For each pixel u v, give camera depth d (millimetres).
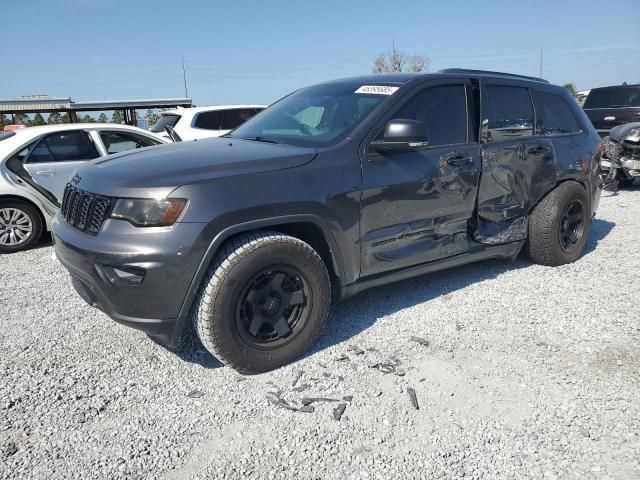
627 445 2523
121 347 3586
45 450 2537
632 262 5199
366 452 2500
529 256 5051
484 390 2992
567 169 4980
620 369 3195
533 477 2336
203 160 3191
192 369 3285
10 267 5691
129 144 7434
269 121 4316
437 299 4305
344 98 4043
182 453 2512
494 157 4324
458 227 4176
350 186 3402
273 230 3268
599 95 13531
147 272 2824
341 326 3840
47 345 3629
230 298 2979
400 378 3121
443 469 2387
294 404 2883
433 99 4035
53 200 6602
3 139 6504
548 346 3494
